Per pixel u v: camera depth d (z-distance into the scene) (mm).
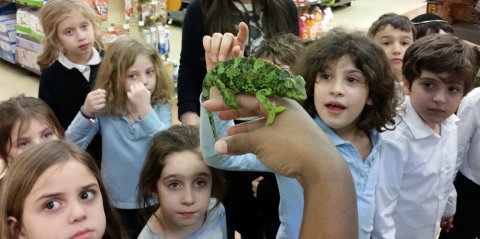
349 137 1691
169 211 1735
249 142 850
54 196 1117
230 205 2344
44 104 2096
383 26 2697
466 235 2543
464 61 1818
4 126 1923
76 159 1200
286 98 1021
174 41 7379
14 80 6105
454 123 2100
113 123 2326
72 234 1102
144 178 1803
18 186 1122
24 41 5984
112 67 2332
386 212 1755
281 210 1565
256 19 2324
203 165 1714
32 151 1181
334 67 1562
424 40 1948
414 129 1871
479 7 4133
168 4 5082
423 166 1908
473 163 2414
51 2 2777
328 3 6594
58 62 2725
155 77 2482
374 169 1654
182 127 1880
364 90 1584
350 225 720
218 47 1245
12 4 6504
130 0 4512
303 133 815
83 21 2742
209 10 2262
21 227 1133
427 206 1977
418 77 1895
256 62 1142
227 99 1062
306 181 768
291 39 2250
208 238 1771
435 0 4406
